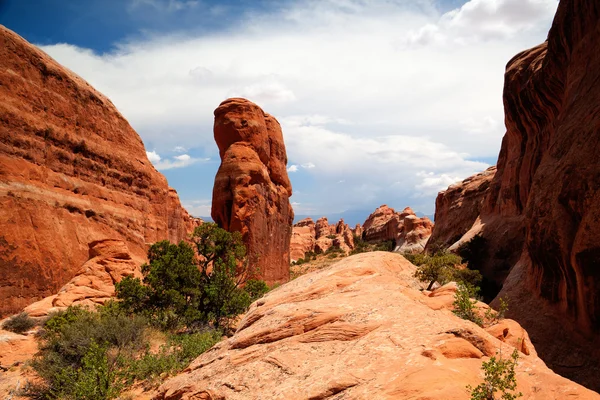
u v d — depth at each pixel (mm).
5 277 28047
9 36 32500
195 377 10531
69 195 35719
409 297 12117
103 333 19406
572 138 20953
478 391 7078
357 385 7828
